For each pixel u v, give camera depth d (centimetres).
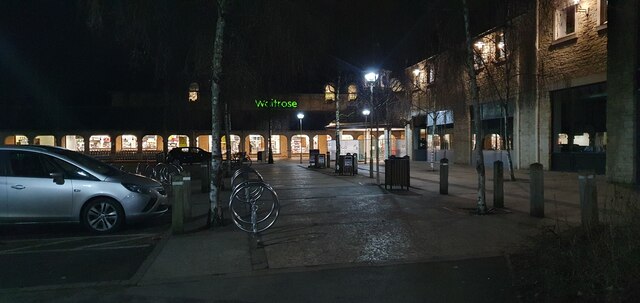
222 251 725
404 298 516
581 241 587
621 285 447
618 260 466
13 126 4566
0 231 940
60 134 4606
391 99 2678
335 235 823
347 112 3859
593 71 1836
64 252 752
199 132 4741
